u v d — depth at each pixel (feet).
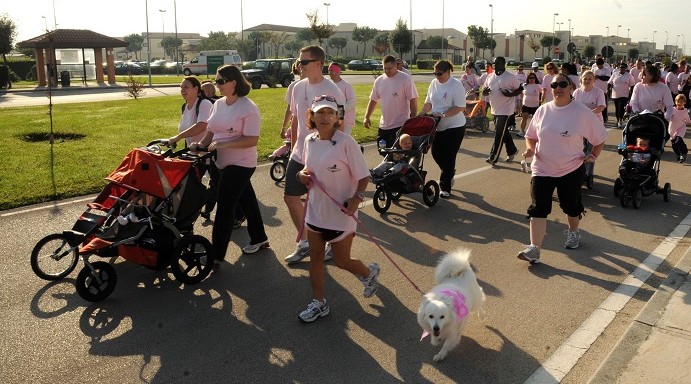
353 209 15.06
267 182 32.76
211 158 20.02
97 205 18.54
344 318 16.35
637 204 27.96
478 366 13.92
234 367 13.84
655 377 12.73
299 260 20.61
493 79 38.06
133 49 422.00
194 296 17.72
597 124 19.79
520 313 16.69
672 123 39.50
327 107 14.62
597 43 433.89
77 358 14.11
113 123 53.78
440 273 14.76
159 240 18.06
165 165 17.85
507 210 27.58
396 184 26.58
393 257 21.15
